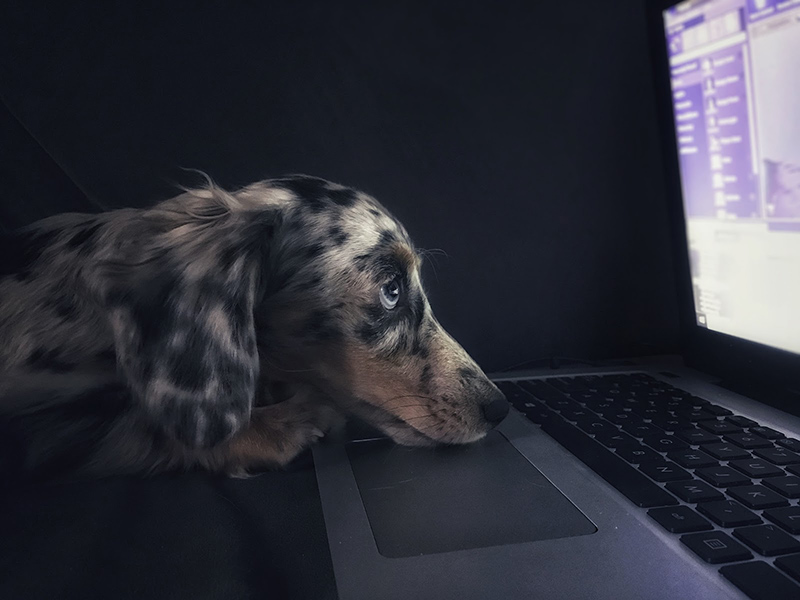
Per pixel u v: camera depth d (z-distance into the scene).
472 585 0.18
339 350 0.34
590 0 0.46
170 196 0.44
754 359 0.35
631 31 0.47
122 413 0.30
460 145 0.46
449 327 0.47
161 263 0.30
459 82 0.46
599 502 0.23
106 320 0.30
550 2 0.46
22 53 0.42
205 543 0.21
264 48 0.45
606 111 0.47
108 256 0.31
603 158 0.47
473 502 0.24
